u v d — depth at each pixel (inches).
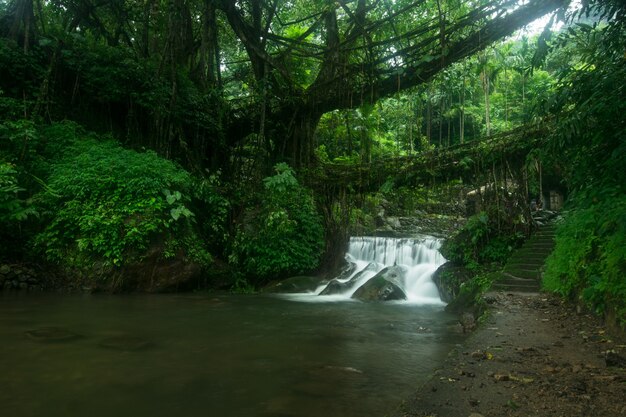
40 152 480.7
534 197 828.0
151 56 611.2
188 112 591.2
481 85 1168.2
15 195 426.9
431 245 595.8
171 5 547.5
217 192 576.1
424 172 554.3
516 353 177.0
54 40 541.3
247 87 705.6
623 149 175.3
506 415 112.2
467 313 325.7
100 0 607.8
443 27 402.9
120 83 561.0
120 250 433.1
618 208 195.0
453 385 136.9
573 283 296.4
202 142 619.2
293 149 618.8
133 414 138.7
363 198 623.2
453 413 114.0
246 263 546.6
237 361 206.8
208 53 631.8
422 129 1236.5
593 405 118.3
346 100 540.4
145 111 579.5
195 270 479.8
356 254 660.7
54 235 436.8
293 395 159.0
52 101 516.7
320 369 194.5
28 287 422.0
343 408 146.5
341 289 509.4
